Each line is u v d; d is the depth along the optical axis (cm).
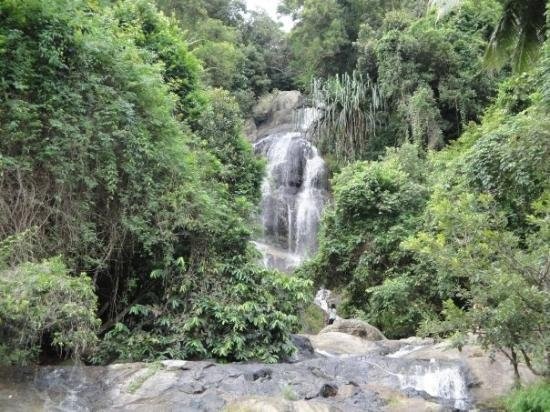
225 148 1302
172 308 731
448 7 1148
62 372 578
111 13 1031
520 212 1006
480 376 730
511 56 1305
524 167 901
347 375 702
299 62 3381
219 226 806
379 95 2389
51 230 650
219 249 807
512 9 1191
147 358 677
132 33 1109
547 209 586
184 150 862
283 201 2259
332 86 2545
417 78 2133
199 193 813
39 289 512
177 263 732
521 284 503
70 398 545
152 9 1292
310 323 1445
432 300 1218
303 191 2350
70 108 677
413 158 1680
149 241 727
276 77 3569
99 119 698
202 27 2841
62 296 535
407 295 1214
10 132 623
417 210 1439
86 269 696
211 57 2647
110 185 685
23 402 513
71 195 664
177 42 1295
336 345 971
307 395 582
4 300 489
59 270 546
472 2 2120
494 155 1066
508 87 1548
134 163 733
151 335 709
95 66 740
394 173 1512
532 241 582
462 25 2253
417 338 1051
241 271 777
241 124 1419
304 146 2450
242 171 1326
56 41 687
